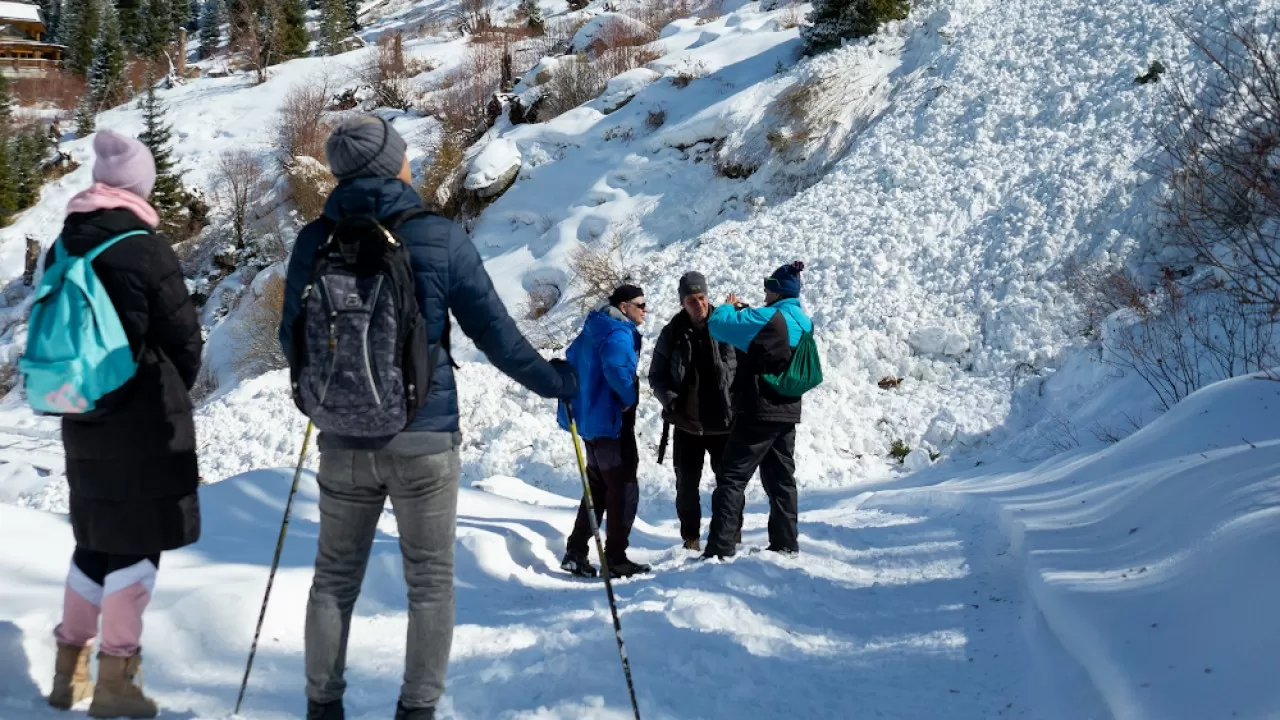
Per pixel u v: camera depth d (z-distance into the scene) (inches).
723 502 249.3
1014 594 198.4
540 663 151.5
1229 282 424.8
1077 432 426.3
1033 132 680.4
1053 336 514.6
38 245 1557.6
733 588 204.5
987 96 741.3
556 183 961.5
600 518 278.8
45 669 138.2
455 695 140.1
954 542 258.1
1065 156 634.2
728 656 162.2
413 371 111.4
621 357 251.8
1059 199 592.4
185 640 156.2
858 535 286.5
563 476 494.3
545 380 127.0
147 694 139.3
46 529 200.2
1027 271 559.5
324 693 118.8
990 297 557.9
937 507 328.2
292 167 1389.0
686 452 287.9
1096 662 134.6
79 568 128.6
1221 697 110.6
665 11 1598.2
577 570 257.3
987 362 525.3
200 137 1753.2
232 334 1163.3
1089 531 204.4
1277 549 131.9
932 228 638.5
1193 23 680.4
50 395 117.6
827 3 938.7
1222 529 150.9
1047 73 729.6
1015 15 826.2
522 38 1844.2
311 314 110.7
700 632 171.2
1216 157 297.1
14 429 944.3
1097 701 132.0
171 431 126.8
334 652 119.1
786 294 254.2
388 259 111.2
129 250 122.3
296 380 112.3
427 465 117.4
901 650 173.6
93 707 126.0
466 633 178.9
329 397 109.8
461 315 119.4
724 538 248.8
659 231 863.7
